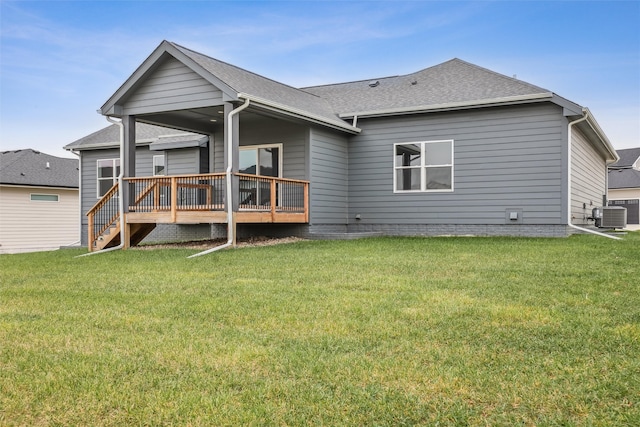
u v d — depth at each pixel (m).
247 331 4.30
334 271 7.23
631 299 5.07
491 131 13.13
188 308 5.17
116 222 12.63
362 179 14.80
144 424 2.68
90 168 19.00
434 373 3.23
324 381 3.16
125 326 4.56
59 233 24.91
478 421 2.62
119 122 12.58
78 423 2.72
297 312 4.88
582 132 14.41
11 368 3.52
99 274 7.69
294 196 13.12
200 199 15.01
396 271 7.15
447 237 12.81
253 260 8.59
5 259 10.78
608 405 2.73
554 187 12.46
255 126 14.62
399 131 14.29
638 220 30.33
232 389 3.09
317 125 13.55
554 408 2.73
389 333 4.11
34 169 24.53
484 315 4.58
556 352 3.58
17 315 5.07
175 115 13.61
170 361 3.58
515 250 9.19
